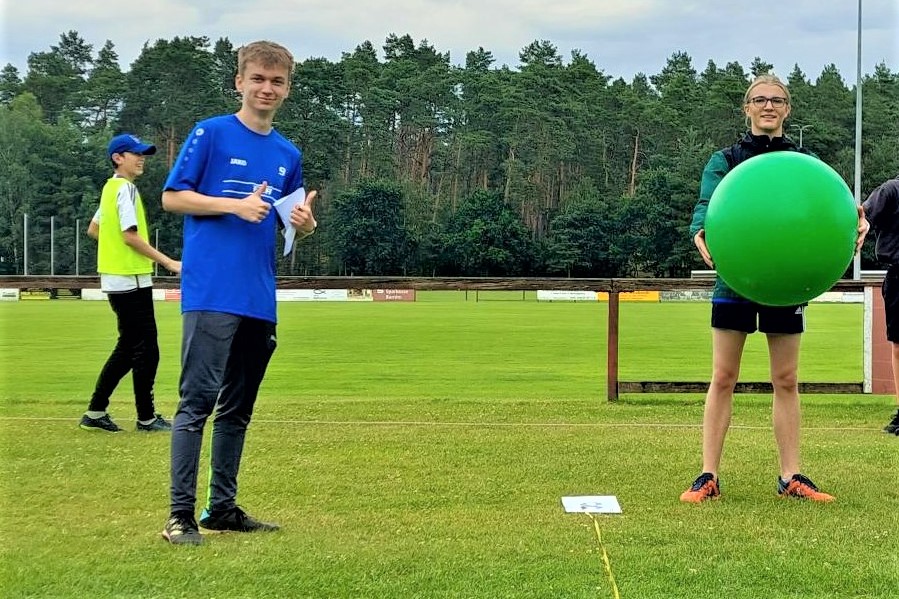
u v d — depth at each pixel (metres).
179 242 66.06
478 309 31.02
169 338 16.62
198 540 3.53
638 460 5.11
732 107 73.88
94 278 7.71
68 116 74.50
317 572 3.16
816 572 3.16
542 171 76.56
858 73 31.88
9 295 40.06
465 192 79.25
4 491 4.35
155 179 66.00
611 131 79.56
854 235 3.76
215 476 3.75
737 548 3.44
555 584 3.04
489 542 3.51
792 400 4.36
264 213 3.62
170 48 71.88
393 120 79.12
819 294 3.84
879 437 5.89
